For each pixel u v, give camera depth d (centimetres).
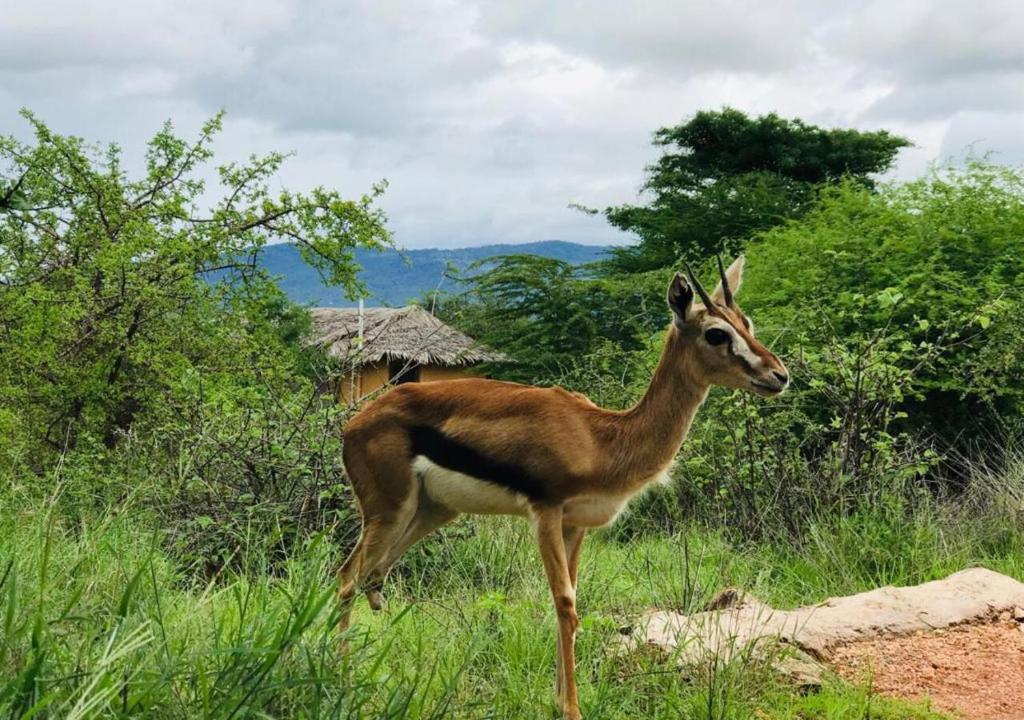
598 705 450
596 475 512
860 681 533
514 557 721
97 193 1131
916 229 1166
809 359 901
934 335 1070
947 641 598
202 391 867
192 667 371
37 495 793
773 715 479
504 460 512
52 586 416
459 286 2105
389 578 723
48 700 296
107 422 1076
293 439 797
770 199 2530
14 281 1086
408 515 539
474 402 527
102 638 374
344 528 776
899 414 879
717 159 2998
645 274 2027
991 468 998
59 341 1066
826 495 840
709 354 518
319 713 361
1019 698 522
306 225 1182
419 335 2131
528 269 2033
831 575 757
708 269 1488
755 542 829
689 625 559
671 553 770
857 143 2962
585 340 1952
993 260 1123
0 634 349
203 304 1112
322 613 488
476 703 422
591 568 688
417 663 432
